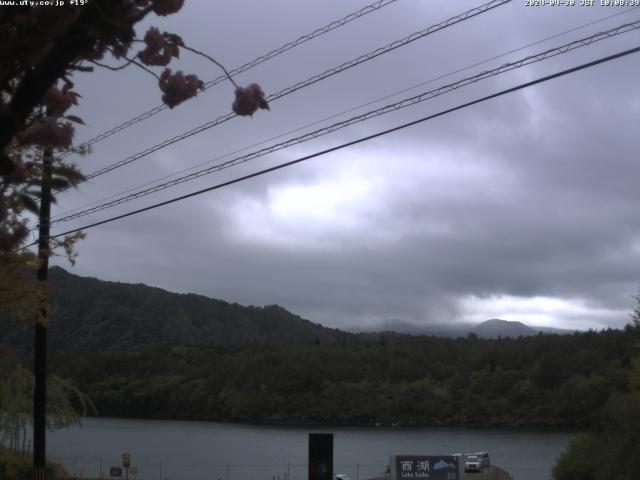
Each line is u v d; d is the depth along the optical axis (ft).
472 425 282.56
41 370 50.72
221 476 165.17
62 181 14.92
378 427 284.61
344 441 236.02
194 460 193.16
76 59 11.66
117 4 10.98
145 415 291.58
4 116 10.78
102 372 297.53
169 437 240.73
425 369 324.39
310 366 310.04
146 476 161.68
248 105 12.73
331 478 58.39
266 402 295.48
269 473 172.14
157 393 291.17
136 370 305.12
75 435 242.37
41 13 10.25
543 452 206.69
